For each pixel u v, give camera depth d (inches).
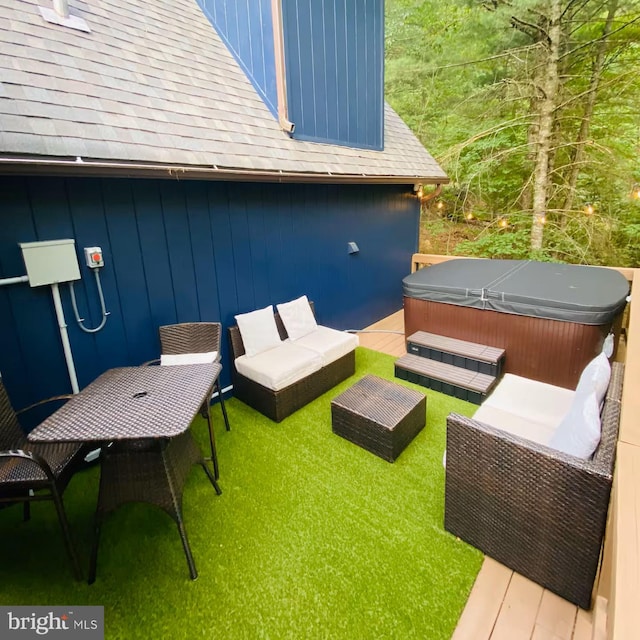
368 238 203.2
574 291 136.0
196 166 109.7
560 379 133.3
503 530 69.7
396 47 339.6
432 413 124.6
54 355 99.8
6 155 77.9
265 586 69.9
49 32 109.7
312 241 169.2
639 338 84.6
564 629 61.2
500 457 65.8
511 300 137.6
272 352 136.7
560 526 61.9
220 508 88.4
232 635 62.4
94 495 96.0
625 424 56.1
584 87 279.4
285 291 161.0
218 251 132.3
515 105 303.1
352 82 178.9
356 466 101.0
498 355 138.1
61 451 77.4
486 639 60.3
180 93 129.4
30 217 90.5
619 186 283.0
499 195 327.9
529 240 309.1
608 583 55.2
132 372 88.7
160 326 119.8
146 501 71.6
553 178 303.1
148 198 111.3
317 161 154.5
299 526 82.7
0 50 95.3
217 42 166.9
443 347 148.1
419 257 239.0
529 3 251.4
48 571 75.2
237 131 134.6
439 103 329.7
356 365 164.4
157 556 77.3
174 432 62.4
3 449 78.1
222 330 137.9
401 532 80.2
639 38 252.5
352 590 68.5
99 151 92.7
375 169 182.7
